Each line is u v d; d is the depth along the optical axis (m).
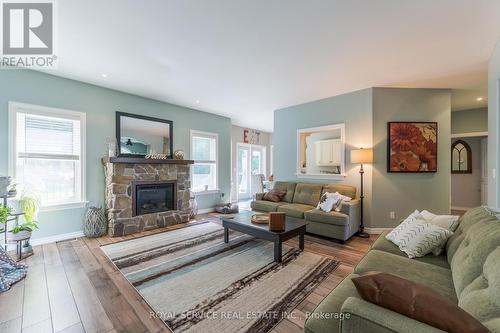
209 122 5.69
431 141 3.80
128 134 4.12
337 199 3.54
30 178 3.16
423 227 1.90
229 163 6.21
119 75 3.35
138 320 1.63
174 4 1.88
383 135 3.87
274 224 2.66
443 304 0.82
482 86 3.74
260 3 1.87
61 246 3.11
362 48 2.59
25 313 1.70
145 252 2.90
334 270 2.39
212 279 2.20
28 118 3.14
